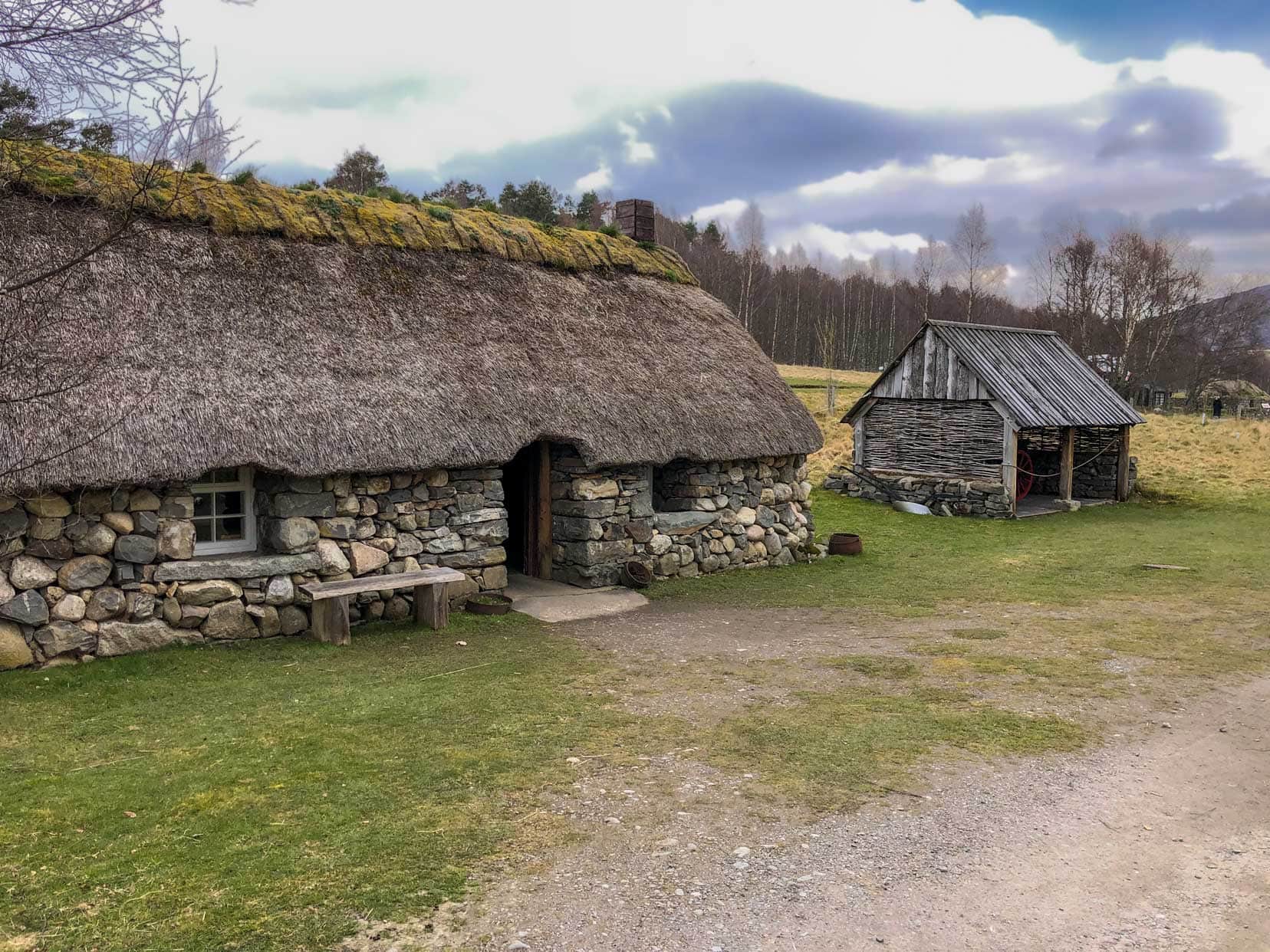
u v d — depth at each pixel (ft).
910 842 16.14
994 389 67.10
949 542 57.00
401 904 13.74
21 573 26.05
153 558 28.25
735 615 36.50
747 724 22.38
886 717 23.04
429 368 35.14
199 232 33.71
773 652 30.37
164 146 15.49
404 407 33.19
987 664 28.55
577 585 40.45
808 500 50.52
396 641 30.96
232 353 30.83
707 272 204.74
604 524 40.55
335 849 15.40
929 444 72.13
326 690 25.11
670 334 46.21
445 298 38.73
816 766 19.63
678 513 43.96
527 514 42.70
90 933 12.78
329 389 32.01
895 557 51.29
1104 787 18.80
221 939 12.71
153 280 30.96
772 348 218.79
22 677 25.23
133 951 12.40
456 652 29.78
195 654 27.99
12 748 20.20
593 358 41.06
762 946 12.90
